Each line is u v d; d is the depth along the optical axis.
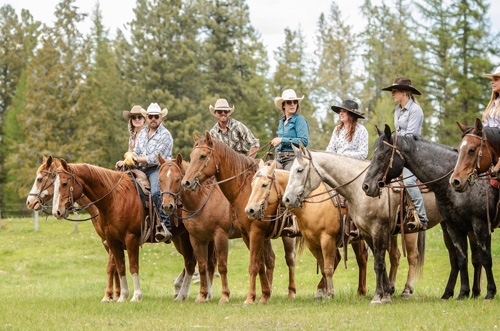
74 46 54.06
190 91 51.84
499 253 20.98
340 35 59.59
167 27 51.19
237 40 57.81
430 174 11.33
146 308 12.12
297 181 11.81
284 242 14.04
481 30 43.50
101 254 27.39
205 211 13.12
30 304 13.38
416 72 45.91
